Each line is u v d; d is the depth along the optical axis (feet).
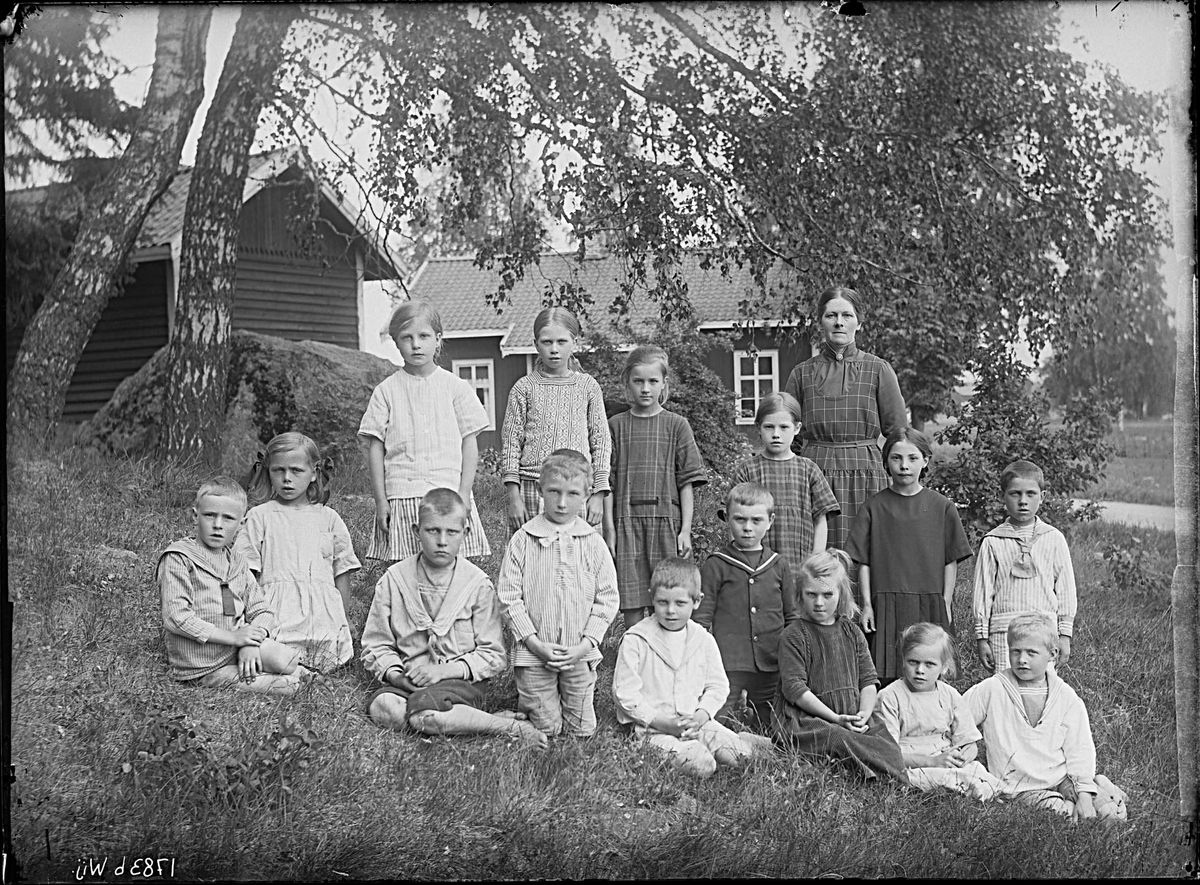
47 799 12.36
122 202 28.30
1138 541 26.84
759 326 31.22
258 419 35.70
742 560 16.11
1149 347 29.89
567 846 12.11
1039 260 29.40
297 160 32.94
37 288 29.27
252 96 29.45
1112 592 24.39
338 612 16.55
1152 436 30.48
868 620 16.66
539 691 15.03
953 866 12.19
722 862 11.93
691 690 14.83
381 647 15.58
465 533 17.57
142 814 12.00
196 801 12.21
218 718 14.34
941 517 16.75
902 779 14.06
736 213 29.50
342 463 34.30
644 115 28.60
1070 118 28.37
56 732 13.69
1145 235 28.81
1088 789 14.24
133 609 17.49
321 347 38.32
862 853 12.28
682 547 17.30
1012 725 14.78
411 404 17.44
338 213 38.93
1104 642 20.49
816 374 18.01
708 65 28.22
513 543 15.39
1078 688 18.06
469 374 42.70
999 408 27.12
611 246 30.27
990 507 25.21
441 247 37.09
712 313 33.81
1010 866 12.21
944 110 28.25
